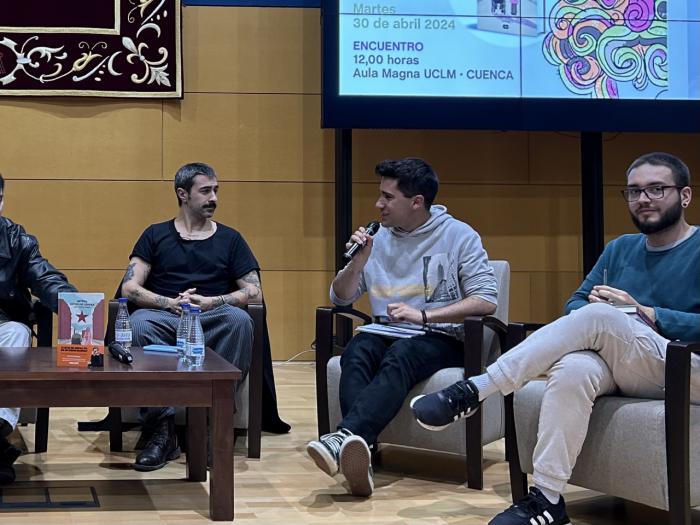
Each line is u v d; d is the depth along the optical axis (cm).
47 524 229
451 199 596
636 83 547
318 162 588
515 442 250
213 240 354
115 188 572
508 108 539
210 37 580
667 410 207
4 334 292
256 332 322
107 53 566
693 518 242
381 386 271
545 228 603
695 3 550
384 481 286
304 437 358
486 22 537
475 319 275
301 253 587
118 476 286
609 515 247
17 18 559
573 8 542
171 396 234
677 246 246
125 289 339
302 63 587
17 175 565
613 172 608
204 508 248
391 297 306
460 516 243
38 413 318
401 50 534
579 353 222
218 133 580
